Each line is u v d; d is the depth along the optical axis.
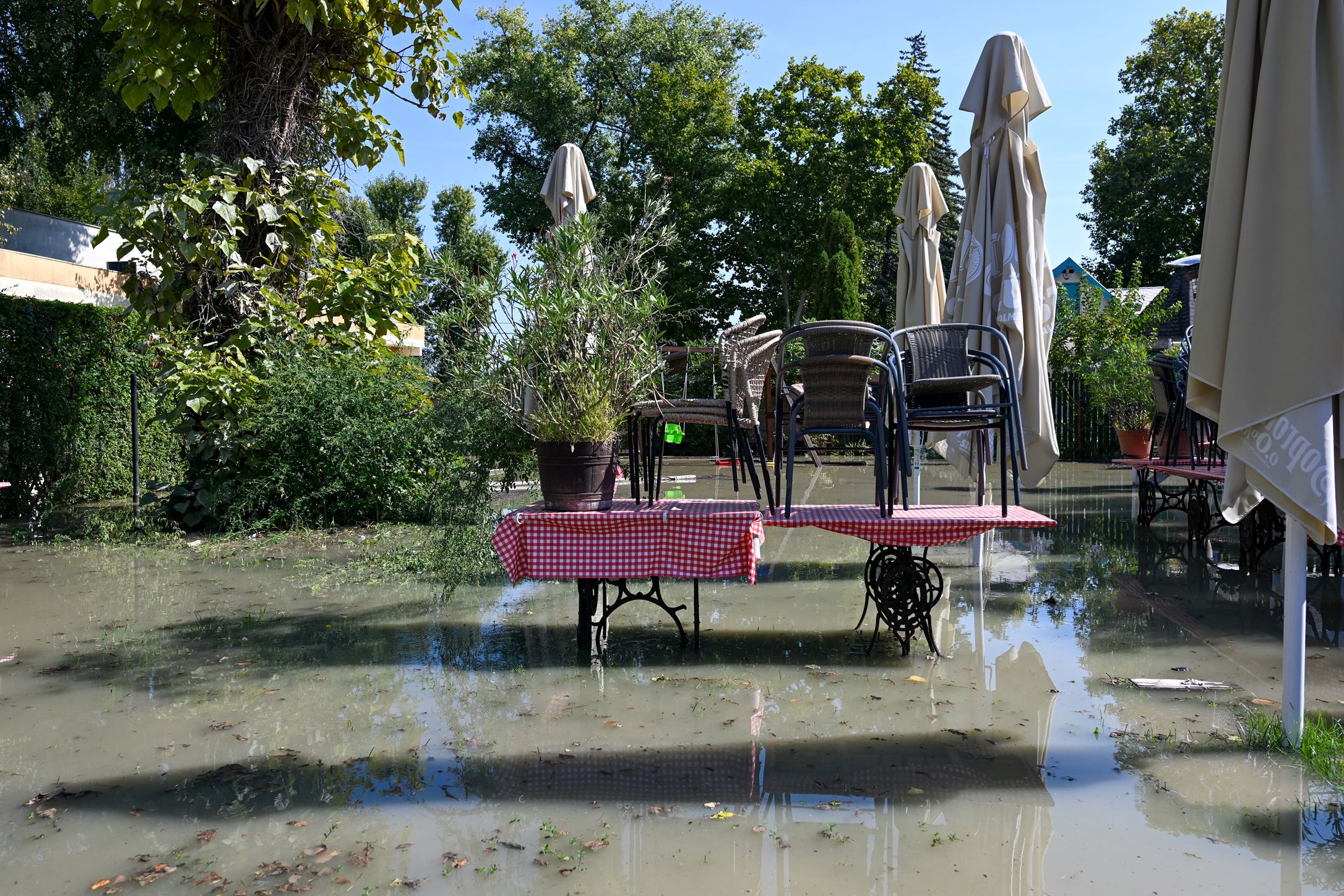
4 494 9.32
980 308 5.54
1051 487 11.76
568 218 6.37
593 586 4.53
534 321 4.49
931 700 3.67
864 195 24.59
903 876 2.29
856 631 4.82
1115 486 11.73
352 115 9.02
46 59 16.27
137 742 3.29
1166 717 3.43
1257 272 2.92
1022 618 4.99
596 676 4.06
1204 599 5.36
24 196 28.08
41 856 2.44
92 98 16.62
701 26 30.09
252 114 8.38
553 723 3.45
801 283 25.52
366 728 3.42
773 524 4.29
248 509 8.29
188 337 8.42
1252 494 3.52
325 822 2.63
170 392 8.56
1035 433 5.40
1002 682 3.90
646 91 26.30
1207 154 28.75
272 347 8.44
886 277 32.59
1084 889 2.21
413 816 2.68
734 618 5.16
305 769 3.03
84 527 8.48
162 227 7.75
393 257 9.02
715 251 26.81
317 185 8.67
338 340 9.03
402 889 2.25
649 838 2.52
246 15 8.06
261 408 8.26
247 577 6.32
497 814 2.68
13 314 9.22
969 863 2.35
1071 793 2.77
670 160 25.25
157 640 4.70
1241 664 4.07
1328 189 2.83
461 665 4.23
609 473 4.55
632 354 4.57
